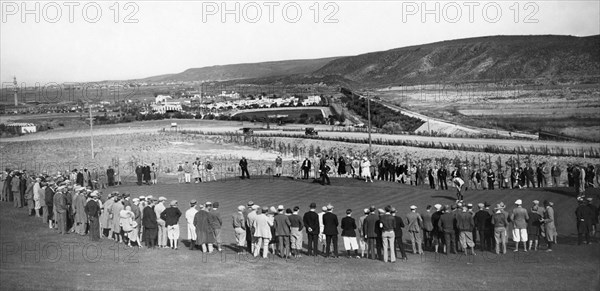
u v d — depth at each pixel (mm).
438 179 53188
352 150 96500
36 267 24016
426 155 91125
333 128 132625
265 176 61344
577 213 30531
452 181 56656
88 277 22391
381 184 54344
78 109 136500
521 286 21969
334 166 73562
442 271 24828
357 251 29469
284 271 24375
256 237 27531
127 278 22344
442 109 153750
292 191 51312
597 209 30891
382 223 26703
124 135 109625
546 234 29469
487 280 22984
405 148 97438
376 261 27000
